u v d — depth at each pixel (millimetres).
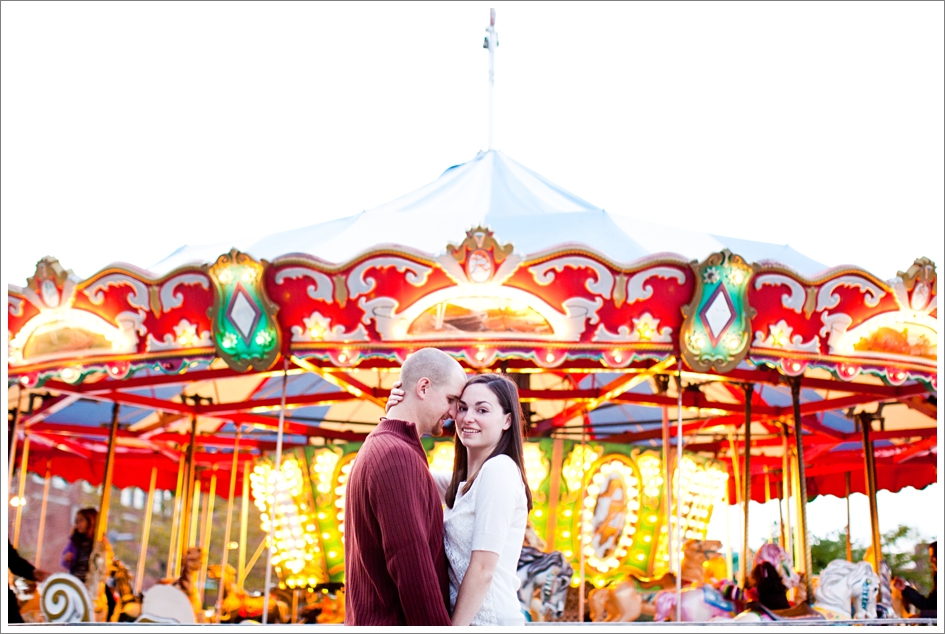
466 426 3494
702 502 11406
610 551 10281
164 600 9117
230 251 7816
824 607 9203
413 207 10750
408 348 8070
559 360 8062
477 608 3158
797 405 10211
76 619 8930
